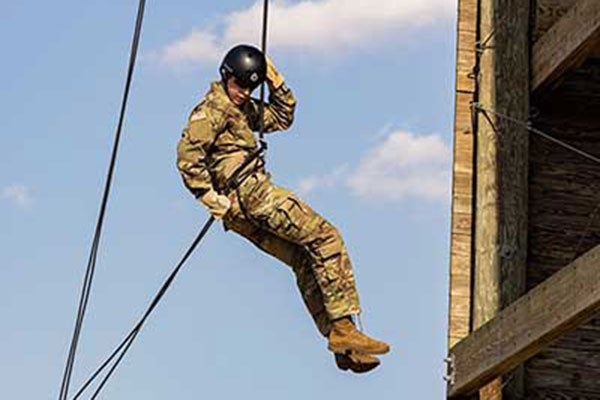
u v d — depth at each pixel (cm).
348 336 2272
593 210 2895
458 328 2831
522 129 2884
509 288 2820
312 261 2314
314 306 2342
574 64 2752
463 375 2730
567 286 2369
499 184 2866
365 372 2305
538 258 2873
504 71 2905
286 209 2302
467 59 2950
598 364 2836
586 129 2928
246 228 2359
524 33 2917
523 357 2550
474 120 2923
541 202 2895
